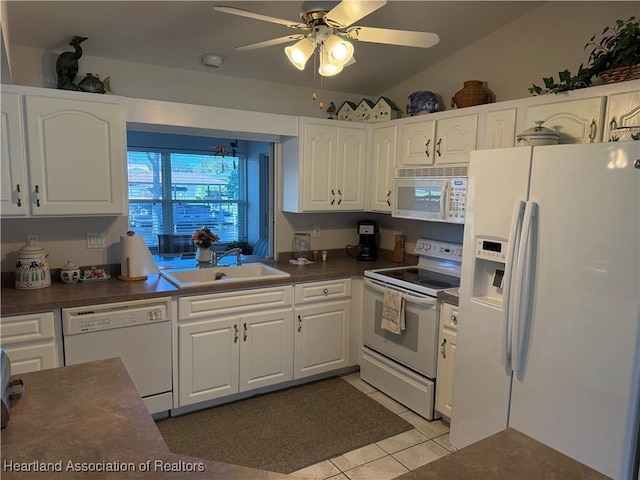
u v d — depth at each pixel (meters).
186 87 3.23
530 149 2.06
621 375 1.79
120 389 1.38
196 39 2.81
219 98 3.37
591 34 2.56
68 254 2.90
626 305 1.76
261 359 3.09
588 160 1.85
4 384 1.19
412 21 2.89
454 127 2.97
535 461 1.11
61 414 1.22
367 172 3.75
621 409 1.80
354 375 3.58
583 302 1.89
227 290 2.89
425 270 3.45
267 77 3.48
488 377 2.32
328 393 3.25
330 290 3.34
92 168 2.61
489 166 2.26
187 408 2.92
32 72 2.71
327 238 4.05
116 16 2.48
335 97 3.92
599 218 1.82
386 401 3.15
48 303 2.31
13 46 2.64
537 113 2.47
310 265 3.64
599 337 1.85
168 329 2.69
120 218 3.05
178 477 0.97
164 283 2.83
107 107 2.62
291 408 3.02
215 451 2.52
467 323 2.42
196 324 2.79
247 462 2.43
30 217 2.49
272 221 3.80
